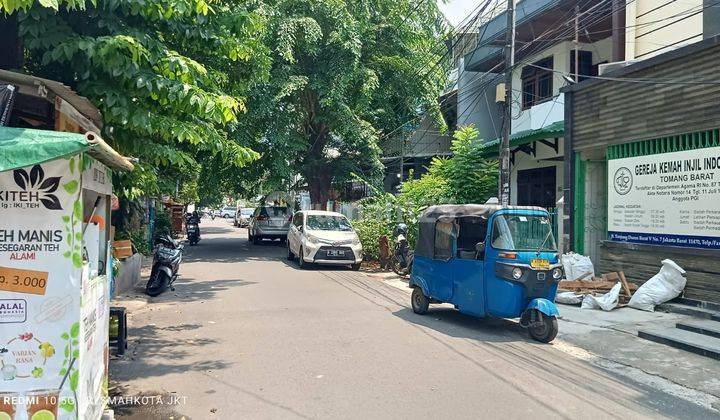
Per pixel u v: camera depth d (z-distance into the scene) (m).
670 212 10.01
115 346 7.05
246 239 30.61
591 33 15.36
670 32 12.50
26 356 3.69
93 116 5.38
